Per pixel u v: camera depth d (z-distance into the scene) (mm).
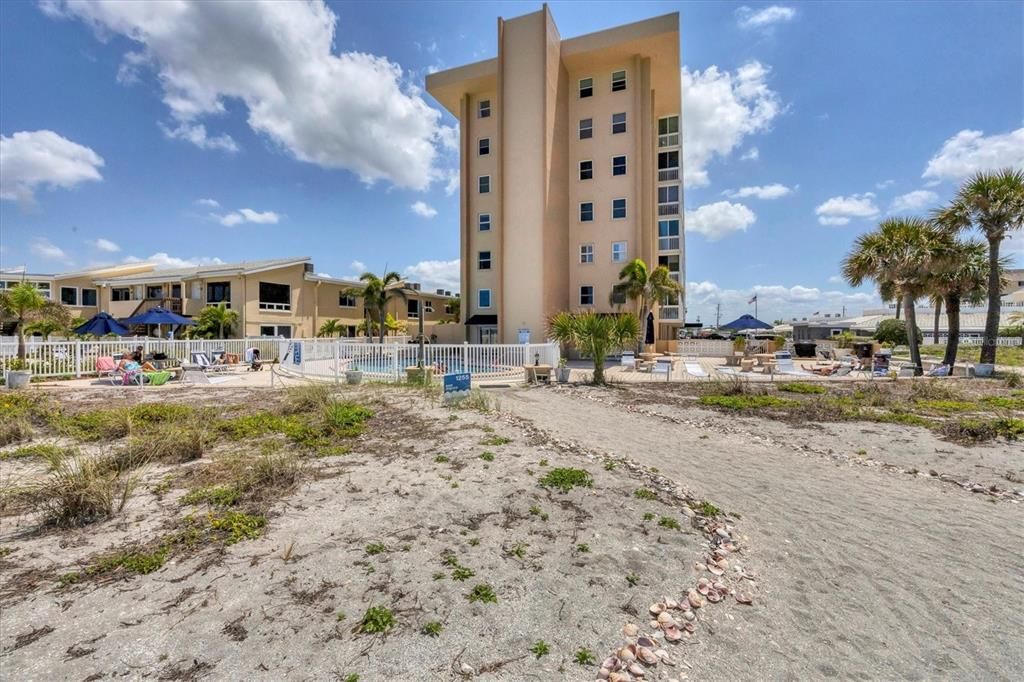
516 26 28141
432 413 9586
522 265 28016
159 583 3375
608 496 5277
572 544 4137
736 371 20469
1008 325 44062
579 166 30250
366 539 4109
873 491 5852
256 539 4062
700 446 8008
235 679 2502
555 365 18125
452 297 53188
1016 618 3322
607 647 2875
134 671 2541
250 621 2979
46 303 18453
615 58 28953
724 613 3289
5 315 17812
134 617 2994
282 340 22969
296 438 7508
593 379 16359
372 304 33375
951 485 6086
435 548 3977
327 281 36750
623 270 27047
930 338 50719
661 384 15844
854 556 4188
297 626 2941
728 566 3908
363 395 11531
